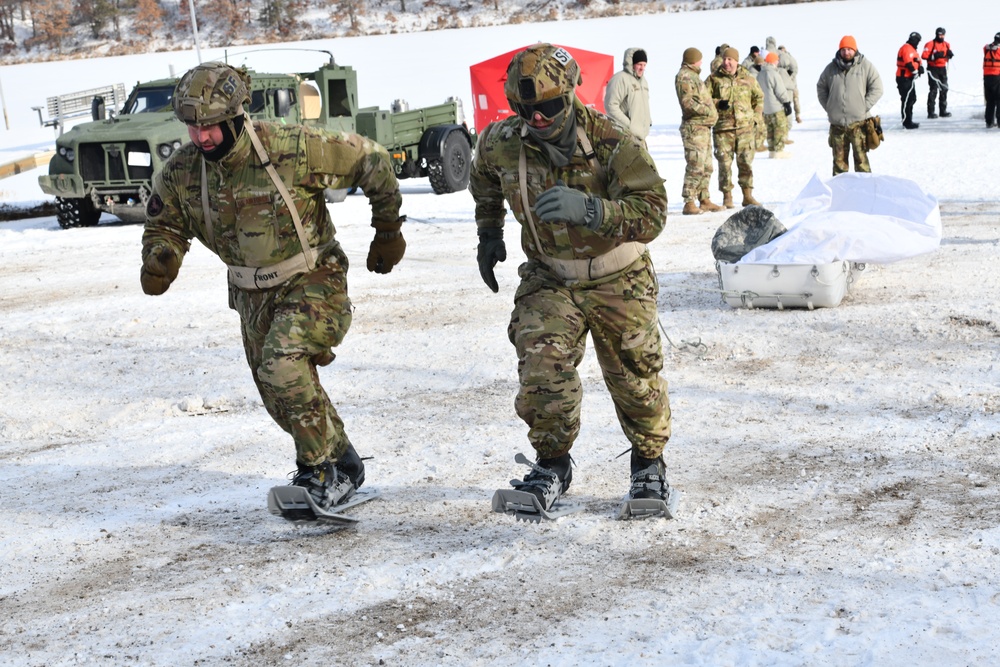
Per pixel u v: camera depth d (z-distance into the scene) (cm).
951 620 317
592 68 1980
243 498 460
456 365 668
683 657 305
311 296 397
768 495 429
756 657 303
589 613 336
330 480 423
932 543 374
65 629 343
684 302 802
